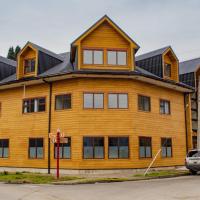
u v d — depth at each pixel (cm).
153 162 2678
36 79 2630
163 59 2981
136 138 2556
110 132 2509
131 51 2616
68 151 2522
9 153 2823
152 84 2802
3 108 2936
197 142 3381
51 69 2828
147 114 2700
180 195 1336
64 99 2609
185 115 3161
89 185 1762
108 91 2555
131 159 2512
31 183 1867
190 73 3466
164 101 2931
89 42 2611
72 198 1276
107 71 2520
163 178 2183
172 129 2955
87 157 2472
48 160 2598
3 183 1886
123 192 1441
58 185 1772
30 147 2720
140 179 2088
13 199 1252
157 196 1310
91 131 2498
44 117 2680
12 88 2909
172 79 3062
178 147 2992
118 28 2625
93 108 2525
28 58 2844
